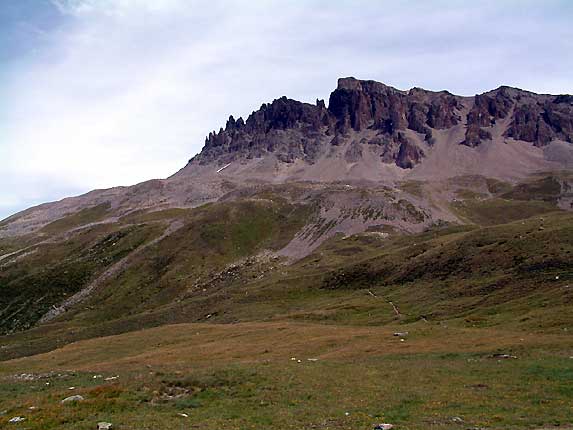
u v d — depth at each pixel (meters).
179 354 85.06
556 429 30.36
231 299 183.38
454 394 41.34
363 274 170.25
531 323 76.62
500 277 117.62
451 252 150.00
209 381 48.34
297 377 50.16
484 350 61.50
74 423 36.59
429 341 73.19
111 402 41.88
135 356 90.00
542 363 50.53
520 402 37.78
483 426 31.89
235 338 98.88
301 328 102.44
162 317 186.00
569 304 84.00
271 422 35.19
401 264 163.25
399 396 41.59
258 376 50.31
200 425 34.75
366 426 32.81
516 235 143.50
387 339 78.69
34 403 43.66
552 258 115.31
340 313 127.88
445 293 122.00
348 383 47.31
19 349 172.75
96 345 110.19
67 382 58.59
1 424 37.03
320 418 35.62
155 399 43.69
